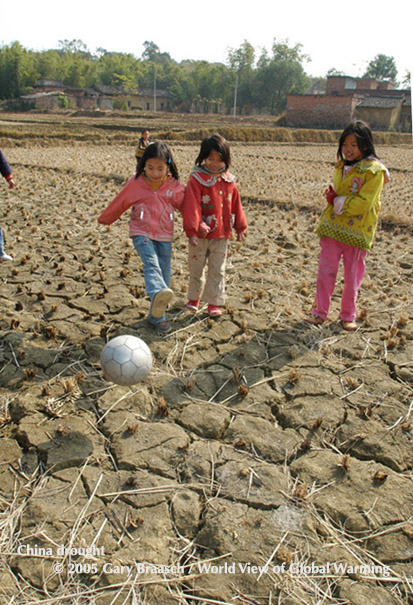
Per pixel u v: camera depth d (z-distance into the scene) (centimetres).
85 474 304
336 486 303
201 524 276
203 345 449
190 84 9550
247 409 370
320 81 12531
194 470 310
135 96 9112
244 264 674
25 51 9044
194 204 446
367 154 441
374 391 395
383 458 327
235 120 5753
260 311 525
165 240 460
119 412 359
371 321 510
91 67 10462
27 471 307
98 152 2089
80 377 390
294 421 358
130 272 609
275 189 1231
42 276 596
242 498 291
